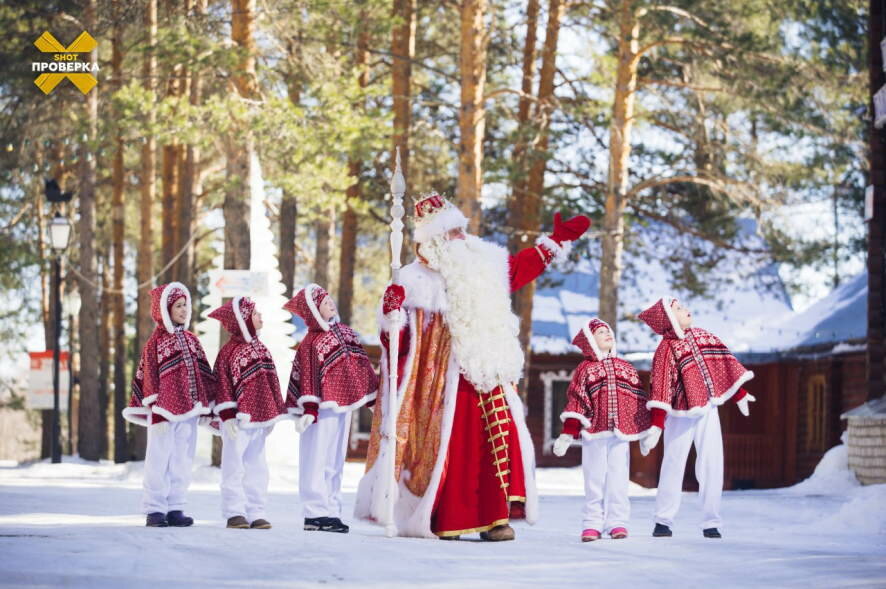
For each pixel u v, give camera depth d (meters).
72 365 42.53
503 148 32.50
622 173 27.75
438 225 9.58
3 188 32.88
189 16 23.62
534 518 9.26
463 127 25.77
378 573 6.98
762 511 14.88
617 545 8.77
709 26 26.77
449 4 31.98
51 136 26.61
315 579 6.71
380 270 43.66
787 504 15.71
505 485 9.16
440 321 9.45
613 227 27.77
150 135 22.59
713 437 10.11
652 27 26.66
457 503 9.18
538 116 27.98
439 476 9.14
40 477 20.38
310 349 9.50
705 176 31.17
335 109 24.17
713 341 10.16
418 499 9.30
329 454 9.51
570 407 9.90
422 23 35.50
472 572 7.12
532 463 9.34
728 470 31.56
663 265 34.75
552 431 35.09
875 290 20.45
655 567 7.44
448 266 9.48
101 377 40.22
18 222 33.97
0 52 25.12
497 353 9.27
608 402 9.88
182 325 9.85
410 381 9.35
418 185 33.38
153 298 9.77
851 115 28.75
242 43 22.52
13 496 14.02
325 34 25.95
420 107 34.41
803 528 12.36
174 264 33.41
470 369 9.21
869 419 18.80
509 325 9.45
